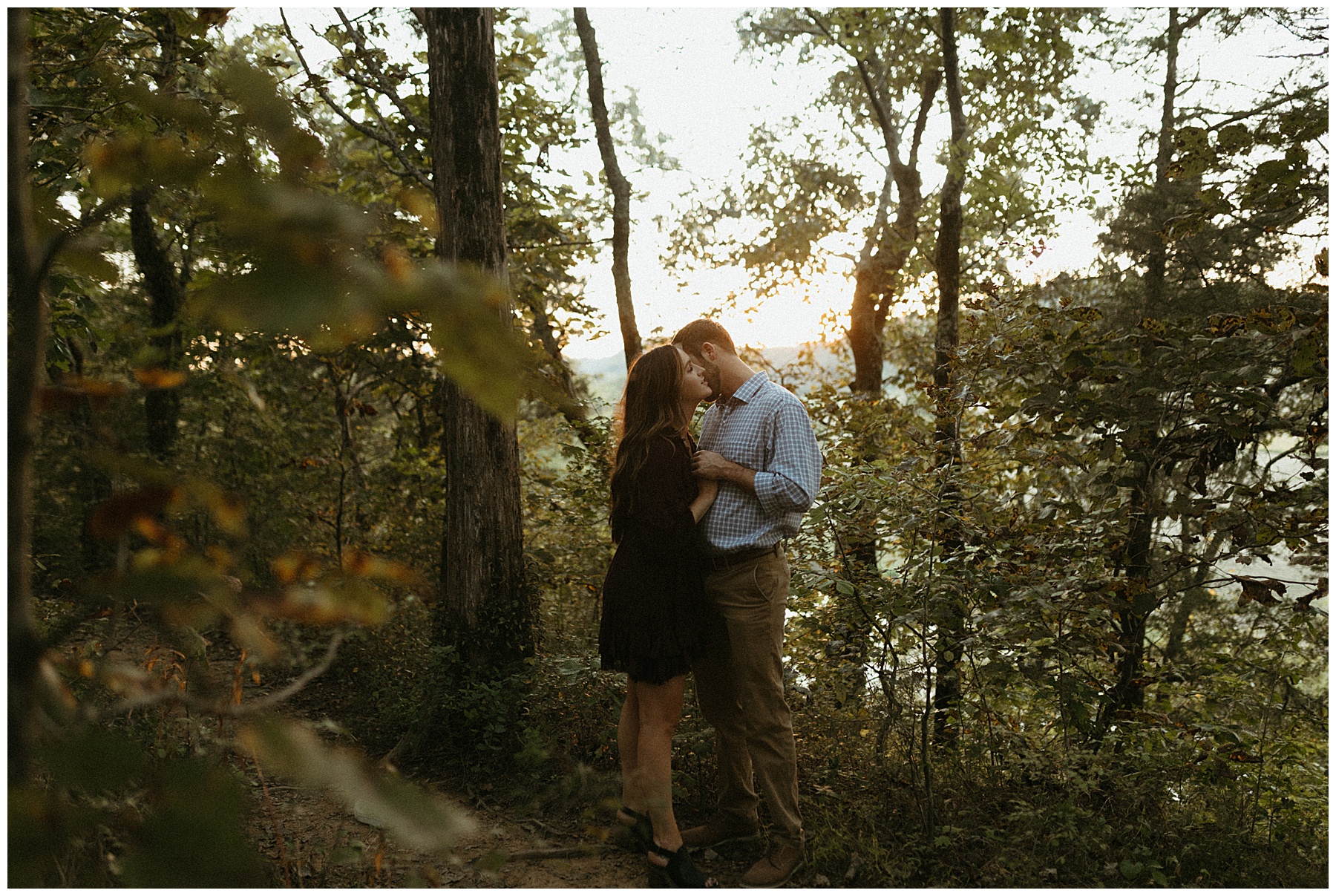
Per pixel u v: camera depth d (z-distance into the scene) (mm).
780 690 2793
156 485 544
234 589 573
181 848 411
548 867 2719
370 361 6680
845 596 3314
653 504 2654
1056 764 3215
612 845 2896
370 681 4582
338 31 5297
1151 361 3701
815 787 3312
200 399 6355
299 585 680
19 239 564
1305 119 3217
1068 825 2820
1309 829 3285
